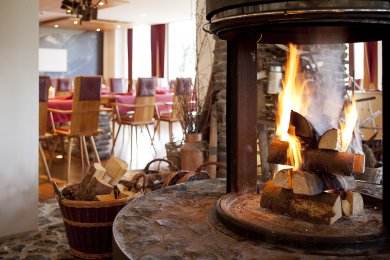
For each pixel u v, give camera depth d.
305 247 1.56
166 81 10.16
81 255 2.61
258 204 2.06
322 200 1.79
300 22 1.58
